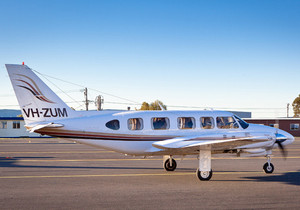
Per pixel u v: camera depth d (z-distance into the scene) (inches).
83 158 680.4
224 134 436.5
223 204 292.7
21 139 1676.9
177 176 447.8
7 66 446.9
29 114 450.3
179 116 463.8
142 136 451.5
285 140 478.0
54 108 457.7
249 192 343.6
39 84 455.5
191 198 315.6
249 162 605.9
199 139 426.0
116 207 281.9
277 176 449.7
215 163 590.2
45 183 392.5
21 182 398.6
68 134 447.2
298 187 371.2
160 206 285.7
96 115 464.8
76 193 336.8
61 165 564.4
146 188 363.6
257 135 444.8
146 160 644.1
